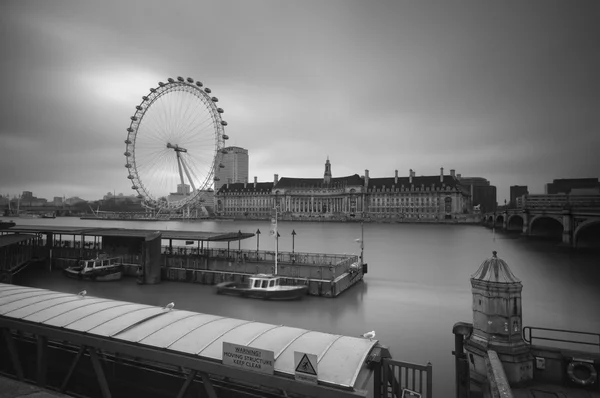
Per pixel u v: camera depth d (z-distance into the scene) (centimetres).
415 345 2909
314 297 4388
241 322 1407
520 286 1299
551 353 1278
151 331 1326
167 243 10675
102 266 5397
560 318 3694
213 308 3925
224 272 4944
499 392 944
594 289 4888
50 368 1691
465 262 7300
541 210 11281
